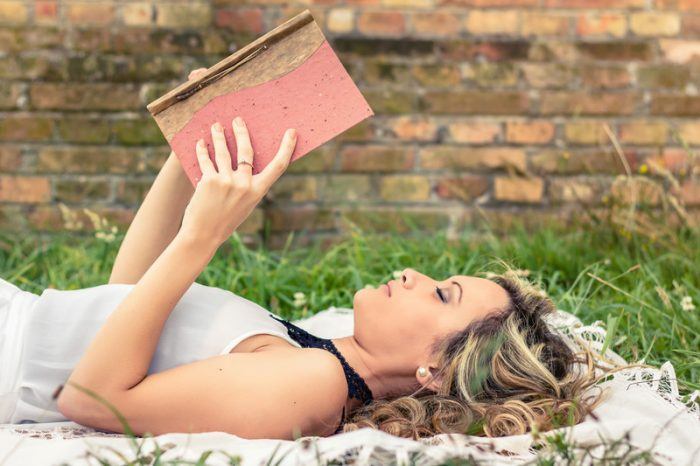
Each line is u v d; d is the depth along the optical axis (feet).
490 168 10.47
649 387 5.31
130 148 9.91
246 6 10.03
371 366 5.00
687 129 10.55
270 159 4.53
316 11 10.19
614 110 10.49
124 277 5.49
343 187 10.37
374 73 10.32
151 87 9.84
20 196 9.91
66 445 4.20
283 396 4.43
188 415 4.39
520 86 10.43
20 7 9.72
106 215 9.95
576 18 10.42
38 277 8.44
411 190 10.43
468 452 4.16
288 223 10.32
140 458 3.97
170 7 9.78
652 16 10.45
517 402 4.79
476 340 4.93
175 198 5.54
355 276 7.86
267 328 4.89
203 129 4.51
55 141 9.88
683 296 7.39
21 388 4.73
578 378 5.18
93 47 9.79
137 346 4.36
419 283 5.04
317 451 3.93
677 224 9.54
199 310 4.86
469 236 9.91
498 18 10.36
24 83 9.78
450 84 10.39
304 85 4.53
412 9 10.31
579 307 6.93
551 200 10.45
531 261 8.66
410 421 4.73
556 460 4.22
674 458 4.49
